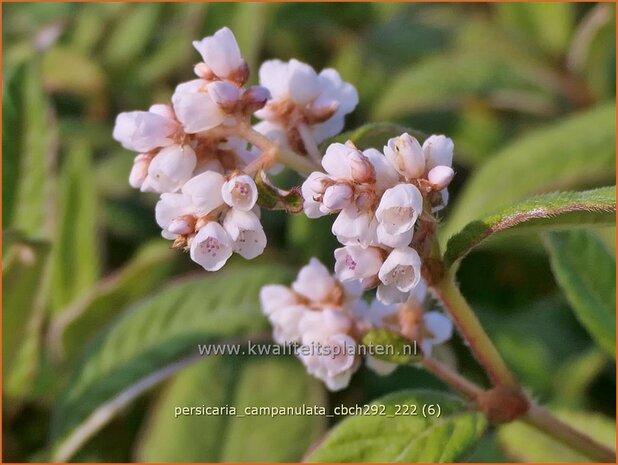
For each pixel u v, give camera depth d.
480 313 0.19
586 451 0.11
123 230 0.21
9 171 0.16
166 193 0.10
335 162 0.09
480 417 0.11
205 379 0.16
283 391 0.16
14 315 0.15
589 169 0.19
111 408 0.15
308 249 0.19
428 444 0.11
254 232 0.10
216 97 0.10
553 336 0.19
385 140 0.11
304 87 0.11
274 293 0.11
